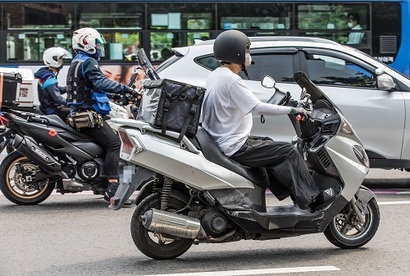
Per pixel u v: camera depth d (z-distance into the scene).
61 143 9.91
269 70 11.38
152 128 6.79
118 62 17.12
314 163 7.43
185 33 17.25
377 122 11.34
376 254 7.53
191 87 6.84
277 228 7.07
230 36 7.10
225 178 6.89
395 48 17.97
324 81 11.46
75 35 9.77
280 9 17.50
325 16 17.69
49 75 10.80
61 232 8.66
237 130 7.05
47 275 6.80
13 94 9.89
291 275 6.73
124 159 6.86
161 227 6.76
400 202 10.62
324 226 7.28
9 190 10.33
